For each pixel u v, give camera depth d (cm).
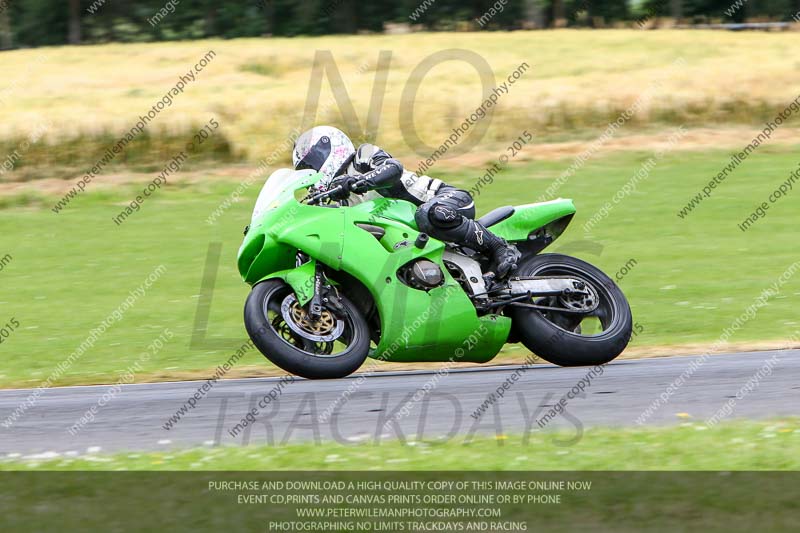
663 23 16800
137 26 18612
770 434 1906
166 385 2791
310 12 18012
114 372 3102
